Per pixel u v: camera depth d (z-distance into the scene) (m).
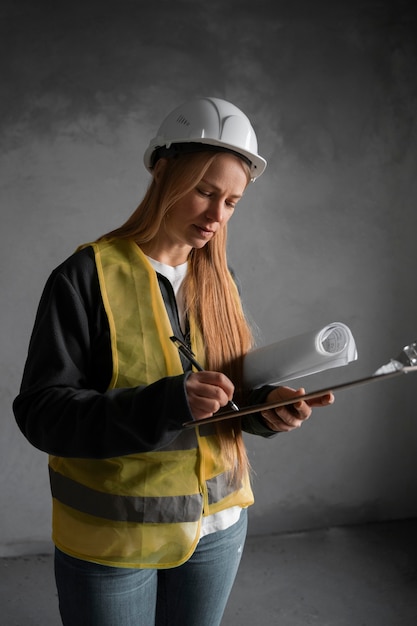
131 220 1.37
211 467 1.32
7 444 2.85
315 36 2.95
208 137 1.23
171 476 1.27
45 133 2.78
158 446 1.12
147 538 1.25
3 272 2.78
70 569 1.28
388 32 3.00
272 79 2.93
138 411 1.12
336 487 3.15
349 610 2.49
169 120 1.29
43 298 1.28
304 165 2.98
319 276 3.04
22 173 2.77
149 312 1.28
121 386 1.24
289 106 2.95
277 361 1.28
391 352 3.12
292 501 3.12
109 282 1.27
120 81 2.81
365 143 3.02
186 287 1.36
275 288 3.01
